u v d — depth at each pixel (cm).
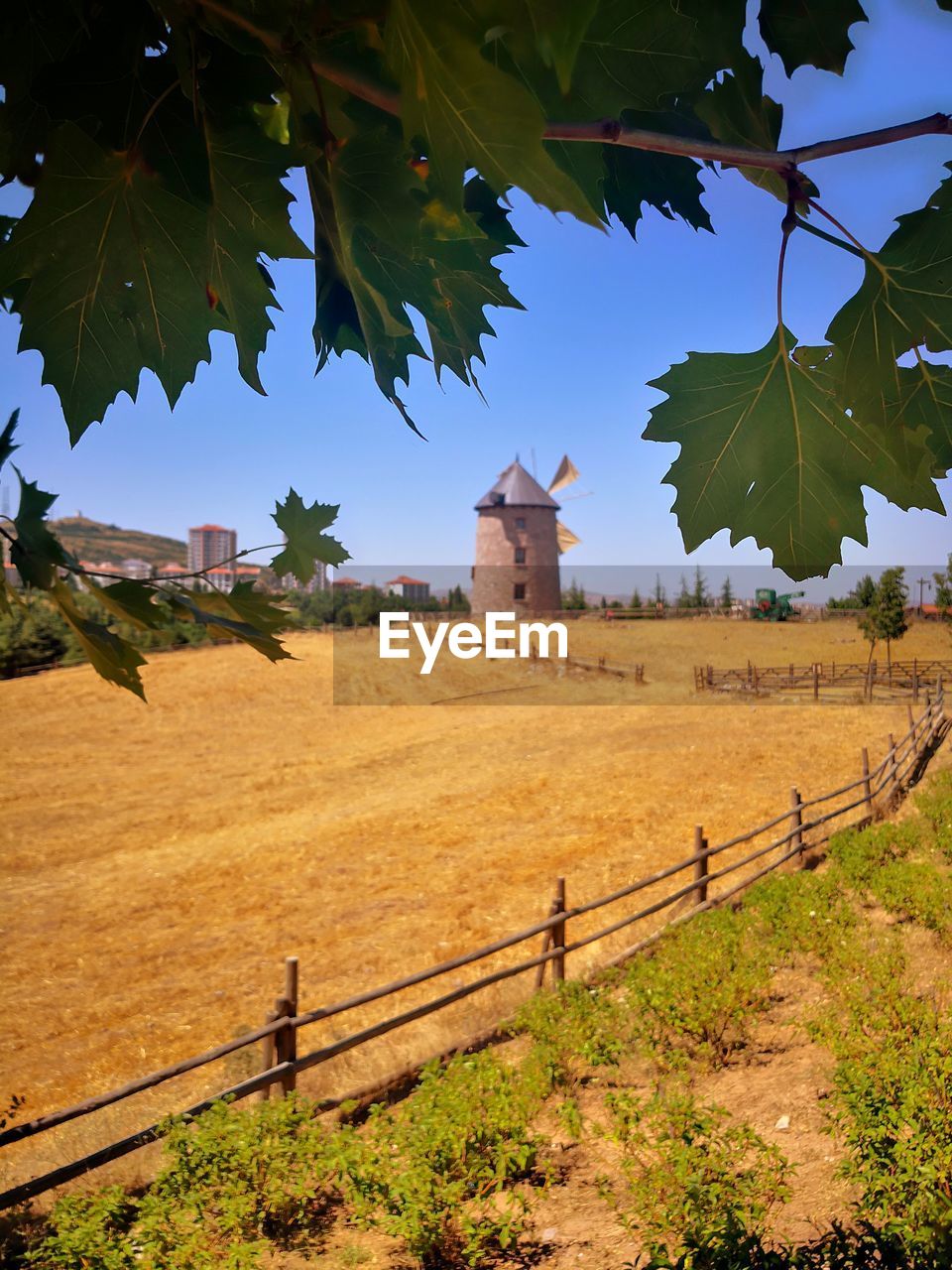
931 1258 332
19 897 1727
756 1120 594
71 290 73
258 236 72
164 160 70
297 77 69
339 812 2284
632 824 1909
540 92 68
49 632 4791
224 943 1409
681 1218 417
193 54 68
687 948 802
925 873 938
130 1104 786
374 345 79
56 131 69
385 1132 521
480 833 1961
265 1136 523
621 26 67
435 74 51
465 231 69
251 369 77
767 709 3353
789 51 71
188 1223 464
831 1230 454
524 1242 479
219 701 4041
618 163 91
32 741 3409
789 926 838
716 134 74
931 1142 400
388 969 1231
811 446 76
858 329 73
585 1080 679
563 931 892
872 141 71
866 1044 572
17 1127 526
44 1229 514
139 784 2741
